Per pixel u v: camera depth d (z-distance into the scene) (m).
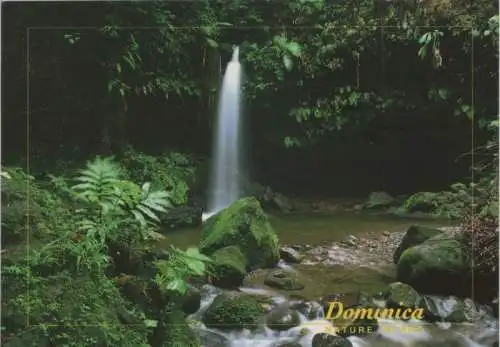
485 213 4.47
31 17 5.53
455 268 4.50
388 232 6.04
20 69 5.45
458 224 5.13
